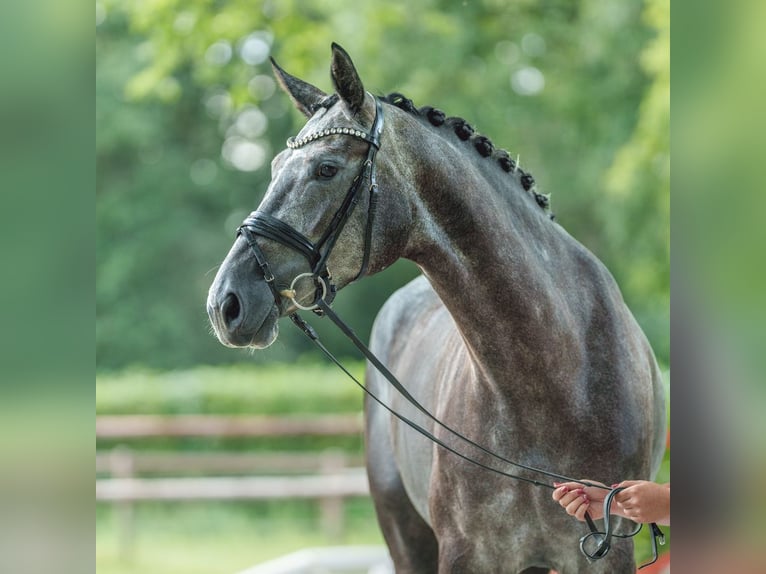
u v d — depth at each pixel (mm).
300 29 18609
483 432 4922
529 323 4691
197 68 21906
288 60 18797
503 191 5027
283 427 19266
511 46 25188
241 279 4344
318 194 4445
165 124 36125
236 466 17641
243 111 36750
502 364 4754
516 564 5020
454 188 4727
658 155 17750
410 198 4668
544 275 4824
